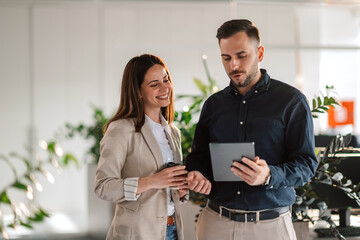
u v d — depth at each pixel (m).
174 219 2.02
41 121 6.73
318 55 6.45
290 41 6.52
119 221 1.93
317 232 2.52
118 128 1.93
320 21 6.43
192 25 7.03
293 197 1.99
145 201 1.90
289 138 1.92
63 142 6.70
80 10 6.82
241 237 1.94
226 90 2.06
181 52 6.93
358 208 2.54
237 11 6.48
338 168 2.56
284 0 6.37
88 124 6.86
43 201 6.56
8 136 6.58
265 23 6.50
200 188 1.92
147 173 1.93
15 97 6.67
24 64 6.70
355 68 6.41
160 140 2.05
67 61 6.82
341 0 6.34
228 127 2.00
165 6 6.97
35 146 6.59
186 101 6.72
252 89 1.96
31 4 6.67
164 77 2.00
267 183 1.75
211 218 2.04
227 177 1.76
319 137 3.31
